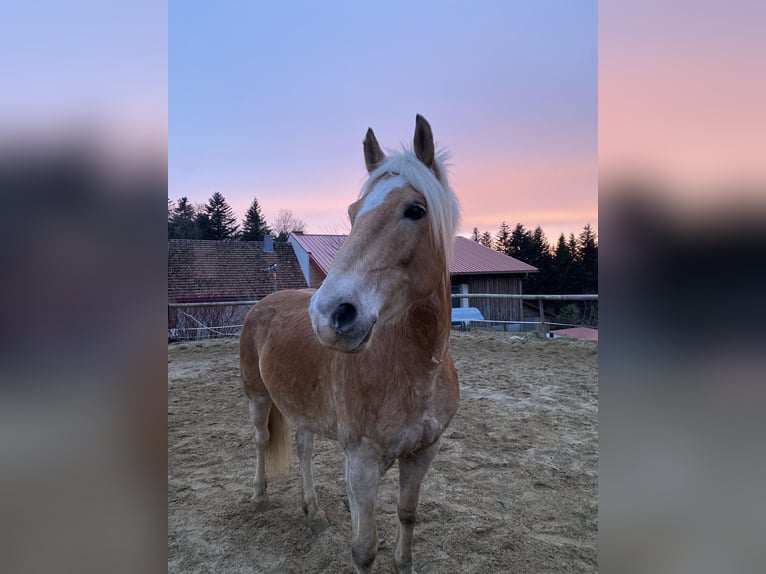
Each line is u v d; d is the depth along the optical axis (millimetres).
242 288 20312
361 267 1532
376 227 1596
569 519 2854
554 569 2393
